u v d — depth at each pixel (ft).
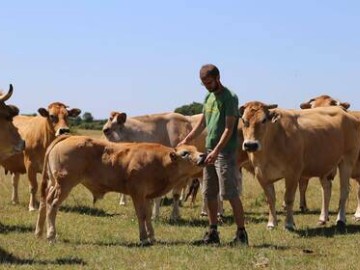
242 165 56.08
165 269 32.76
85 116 213.87
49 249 37.06
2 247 37.27
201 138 55.06
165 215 54.95
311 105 67.62
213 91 38.96
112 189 40.01
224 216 54.54
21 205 60.23
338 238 43.16
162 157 39.75
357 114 56.80
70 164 39.17
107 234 43.06
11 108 40.83
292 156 46.85
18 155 59.11
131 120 56.59
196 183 62.80
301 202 58.70
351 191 74.33
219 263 34.30
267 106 45.29
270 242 41.27
